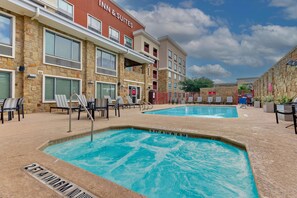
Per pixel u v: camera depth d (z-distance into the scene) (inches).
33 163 88.0
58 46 386.0
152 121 239.9
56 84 381.1
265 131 172.6
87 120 245.6
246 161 118.5
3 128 179.9
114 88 565.3
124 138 194.2
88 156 143.9
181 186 97.8
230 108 605.0
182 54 1502.2
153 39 1004.6
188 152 148.1
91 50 466.0
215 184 97.5
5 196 59.6
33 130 169.9
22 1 291.1
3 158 94.4
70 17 514.6
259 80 649.6
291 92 331.3
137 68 842.2
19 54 314.2
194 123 223.1
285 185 68.9
